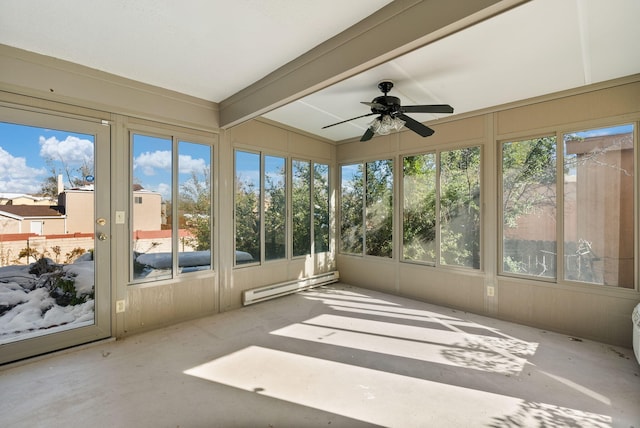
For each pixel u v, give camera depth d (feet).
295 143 15.16
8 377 7.16
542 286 10.61
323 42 7.66
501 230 11.65
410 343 9.25
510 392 6.75
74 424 5.60
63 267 8.66
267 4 6.18
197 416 5.84
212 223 11.92
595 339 9.63
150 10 6.32
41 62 8.14
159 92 10.37
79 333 8.83
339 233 17.44
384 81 9.45
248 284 13.14
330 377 7.31
